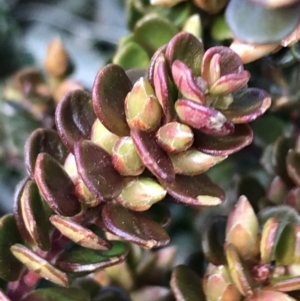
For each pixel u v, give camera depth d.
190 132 0.15
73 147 0.17
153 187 0.16
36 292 0.18
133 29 0.22
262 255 0.17
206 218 0.25
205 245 0.19
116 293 0.20
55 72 0.26
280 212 0.19
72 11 0.39
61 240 0.18
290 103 0.21
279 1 0.16
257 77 0.22
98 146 0.16
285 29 0.17
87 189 0.17
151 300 0.20
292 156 0.19
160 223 0.18
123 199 0.17
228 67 0.16
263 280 0.18
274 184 0.20
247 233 0.18
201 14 0.21
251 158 0.25
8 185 0.31
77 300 0.18
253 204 0.21
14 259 0.18
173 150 0.16
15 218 0.18
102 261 0.17
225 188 0.24
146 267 0.21
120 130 0.16
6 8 0.30
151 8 0.22
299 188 0.20
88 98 0.18
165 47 0.16
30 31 0.39
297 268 0.18
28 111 0.26
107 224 0.16
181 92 0.15
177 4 0.21
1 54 0.30
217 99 0.16
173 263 0.23
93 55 0.37
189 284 0.18
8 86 0.27
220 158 0.16
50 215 0.18
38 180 0.16
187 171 0.16
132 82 0.18
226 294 0.17
